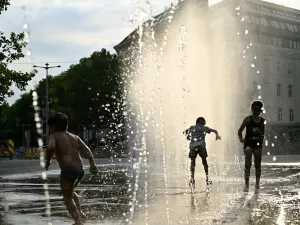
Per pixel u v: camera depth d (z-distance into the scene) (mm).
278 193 7793
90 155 5316
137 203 6789
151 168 17234
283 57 61500
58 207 6539
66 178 5117
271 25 59062
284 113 61125
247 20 54156
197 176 12336
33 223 5148
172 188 9023
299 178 11164
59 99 70938
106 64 58406
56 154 5195
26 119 93500
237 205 6293
